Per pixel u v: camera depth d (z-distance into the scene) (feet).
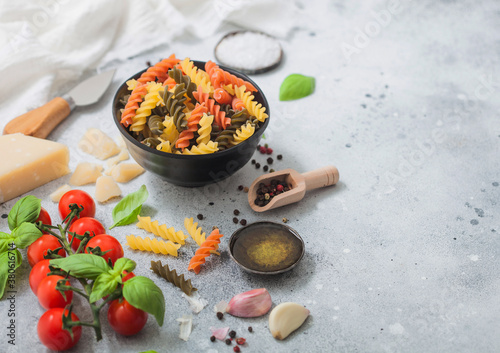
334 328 1.73
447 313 1.77
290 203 2.05
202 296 1.79
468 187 2.13
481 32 2.81
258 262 1.84
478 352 1.69
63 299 1.66
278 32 2.74
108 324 1.72
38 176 2.07
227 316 1.75
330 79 2.56
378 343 1.70
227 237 1.95
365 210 2.05
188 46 2.69
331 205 2.06
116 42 2.65
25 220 1.81
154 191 2.09
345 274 1.86
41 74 2.39
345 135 2.31
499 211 2.05
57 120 2.27
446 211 2.05
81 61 2.48
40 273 1.69
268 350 1.68
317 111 2.41
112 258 1.77
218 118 1.91
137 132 1.94
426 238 1.97
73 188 2.09
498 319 1.76
